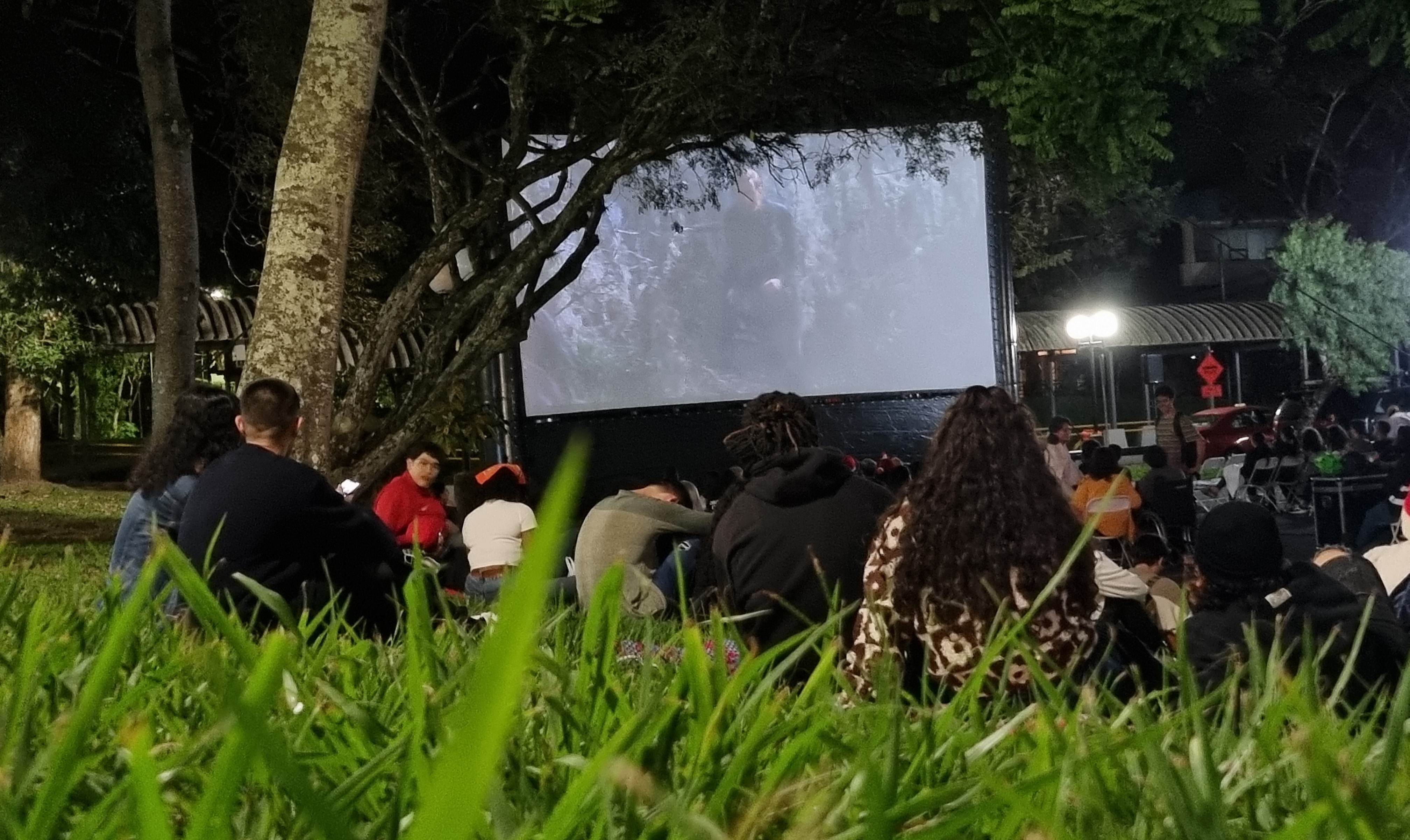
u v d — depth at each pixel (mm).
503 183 10977
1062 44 9898
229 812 560
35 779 884
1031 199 24484
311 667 1291
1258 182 38406
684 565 4777
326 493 3330
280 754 501
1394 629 3006
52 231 17656
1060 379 39625
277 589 3232
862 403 17953
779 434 4500
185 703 1318
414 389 10641
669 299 17609
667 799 773
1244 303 34188
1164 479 13297
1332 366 29766
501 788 837
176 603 2840
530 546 401
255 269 20406
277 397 4488
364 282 16188
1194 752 939
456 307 10938
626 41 11516
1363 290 29344
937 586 2951
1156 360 33938
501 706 386
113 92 17250
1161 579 5055
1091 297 37125
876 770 813
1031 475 3049
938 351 17953
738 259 17750
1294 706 1087
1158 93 9992
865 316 17906
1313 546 15055
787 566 3807
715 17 10922
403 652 1661
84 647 1542
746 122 12500
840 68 12094
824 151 15461
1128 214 32719
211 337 22625
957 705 1121
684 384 17609
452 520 10742
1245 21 9453
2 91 16203
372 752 1046
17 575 1659
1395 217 33094
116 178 17719
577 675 1258
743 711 1062
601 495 17188
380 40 7598
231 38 14578
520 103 11359
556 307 17297
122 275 18359
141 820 486
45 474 25516
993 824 909
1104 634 3551
